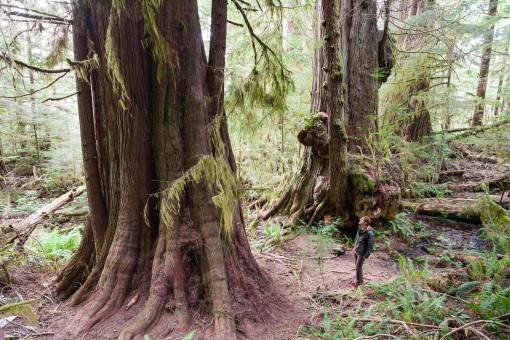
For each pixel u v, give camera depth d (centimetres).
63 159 1152
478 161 1141
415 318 377
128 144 356
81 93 379
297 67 972
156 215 377
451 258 577
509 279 451
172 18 346
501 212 578
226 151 413
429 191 894
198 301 346
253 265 416
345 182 660
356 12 730
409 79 906
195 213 364
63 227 825
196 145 365
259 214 845
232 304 350
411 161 882
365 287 470
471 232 674
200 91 370
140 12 337
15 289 409
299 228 713
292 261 573
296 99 1014
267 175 1005
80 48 375
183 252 354
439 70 942
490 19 880
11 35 366
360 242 472
